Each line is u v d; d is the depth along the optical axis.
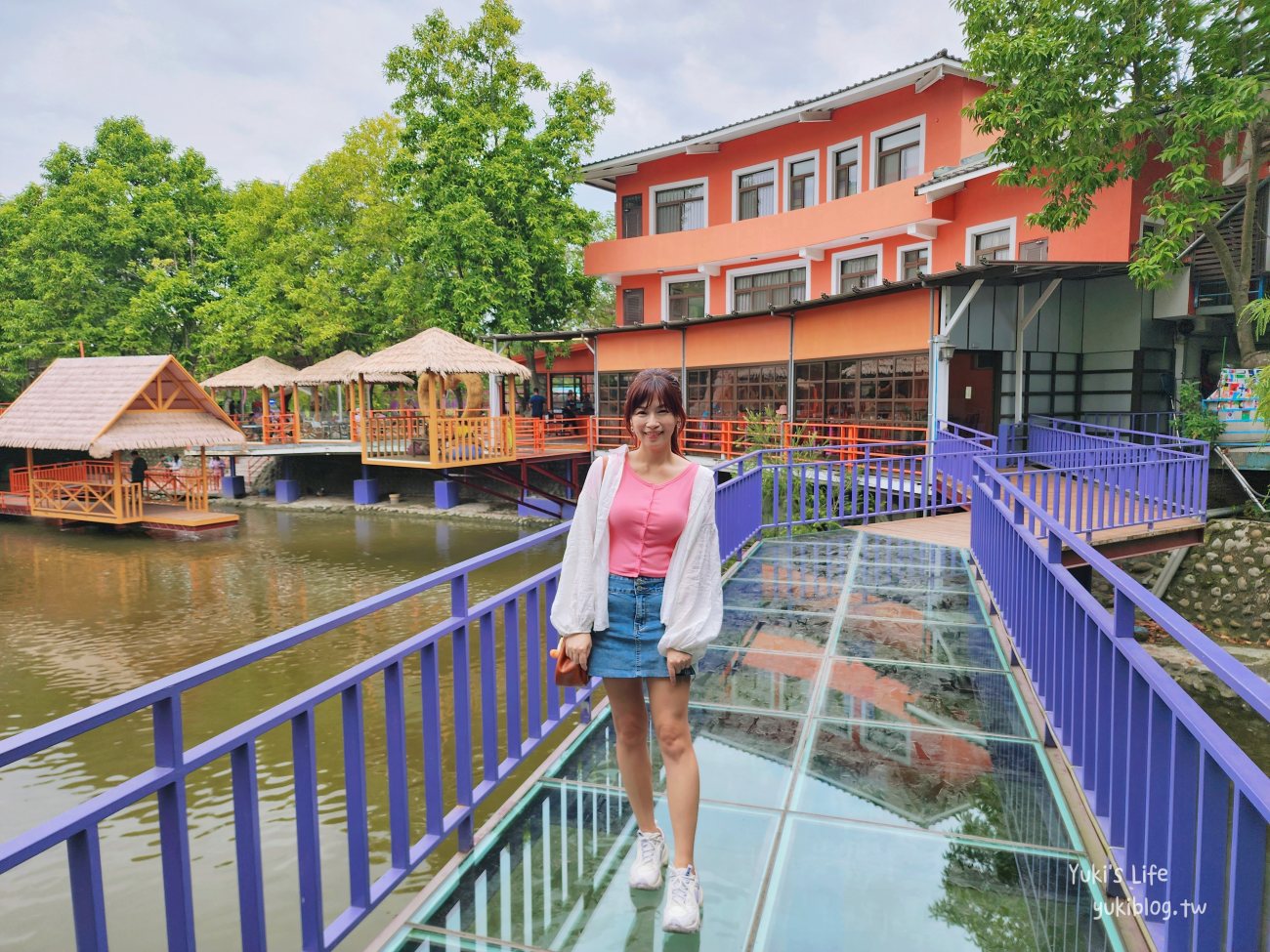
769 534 10.22
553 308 27.56
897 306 15.78
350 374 21.61
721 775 3.51
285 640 1.96
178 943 1.72
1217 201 13.30
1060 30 11.91
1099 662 2.86
